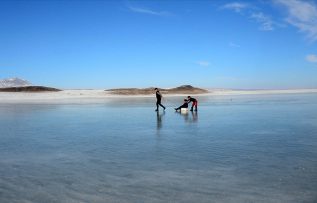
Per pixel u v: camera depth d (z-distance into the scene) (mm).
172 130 18969
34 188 8500
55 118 27094
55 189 8391
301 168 10016
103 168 10391
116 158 11781
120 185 8641
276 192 7934
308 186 8344
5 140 16000
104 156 12141
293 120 23234
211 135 16828
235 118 25438
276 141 14773
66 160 11586
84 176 9516
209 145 14047
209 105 44000
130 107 41594
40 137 16891
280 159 11227
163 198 7656
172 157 11812
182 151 12852
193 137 16266
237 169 10047
